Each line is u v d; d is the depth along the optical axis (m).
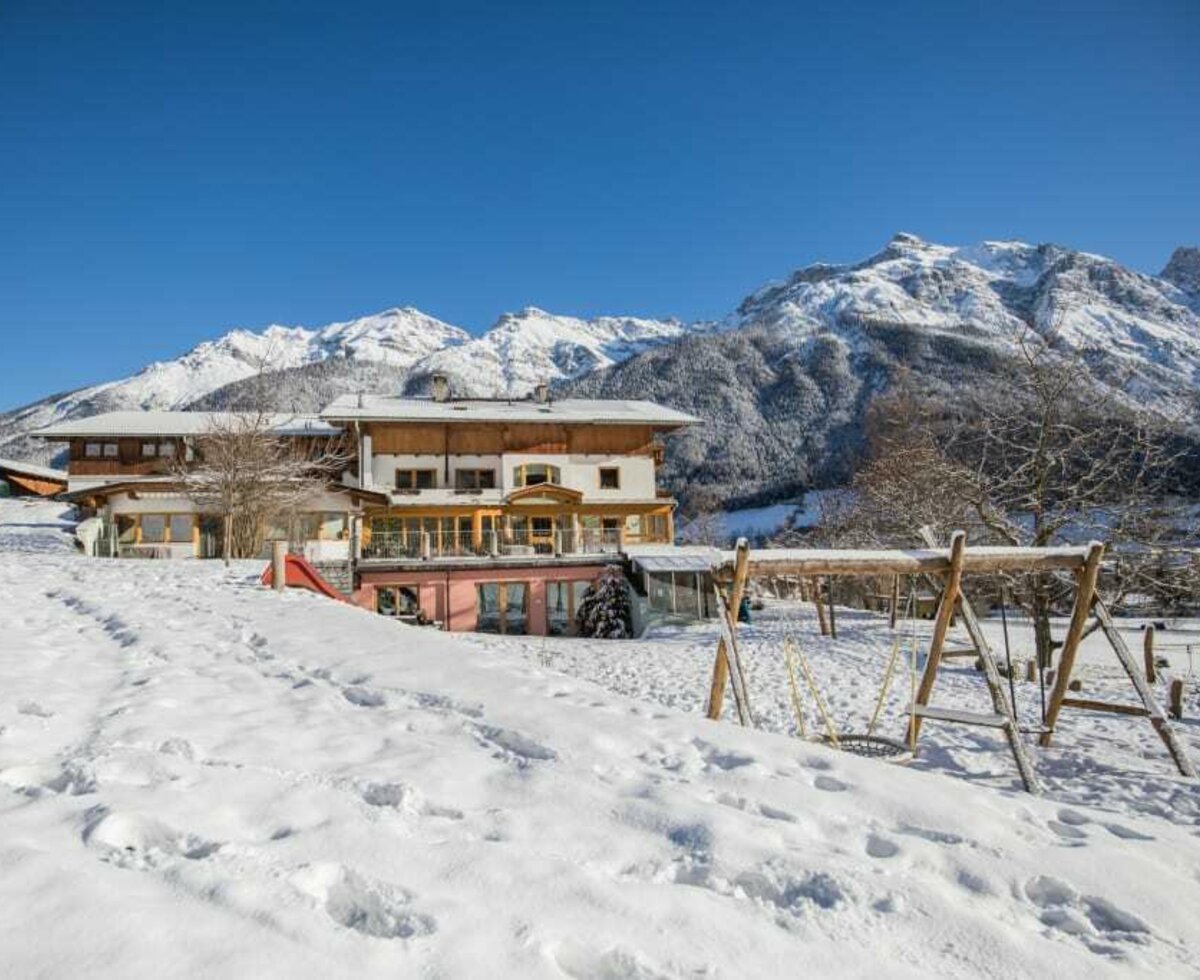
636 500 37.19
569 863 3.67
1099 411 21.08
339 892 3.21
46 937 2.59
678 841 4.09
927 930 3.47
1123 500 20.62
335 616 12.08
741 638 22.52
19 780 4.31
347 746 5.43
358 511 32.47
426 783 4.66
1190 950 3.60
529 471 37.66
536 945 2.91
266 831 3.75
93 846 3.37
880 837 4.36
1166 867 4.45
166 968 2.47
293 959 2.61
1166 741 8.71
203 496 30.00
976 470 22.66
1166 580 20.56
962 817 4.72
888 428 39.72
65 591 15.22
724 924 3.29
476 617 27.05
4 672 7.21
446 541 35.03
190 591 15.91
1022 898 3.92
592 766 5.22
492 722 6.15
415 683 7.52
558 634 27.73
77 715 5.85
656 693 14.09
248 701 6.75
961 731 10.47
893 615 21.30
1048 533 20.25
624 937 3.08
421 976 2.63
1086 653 24.73
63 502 40.44
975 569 8.74
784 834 4.29
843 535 33.09
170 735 5.27
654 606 27.03
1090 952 3.50
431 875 3.40
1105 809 7.33
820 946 3.24
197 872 3.15
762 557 8.14
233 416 34.56
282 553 16.67
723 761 5.61
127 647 9.48
